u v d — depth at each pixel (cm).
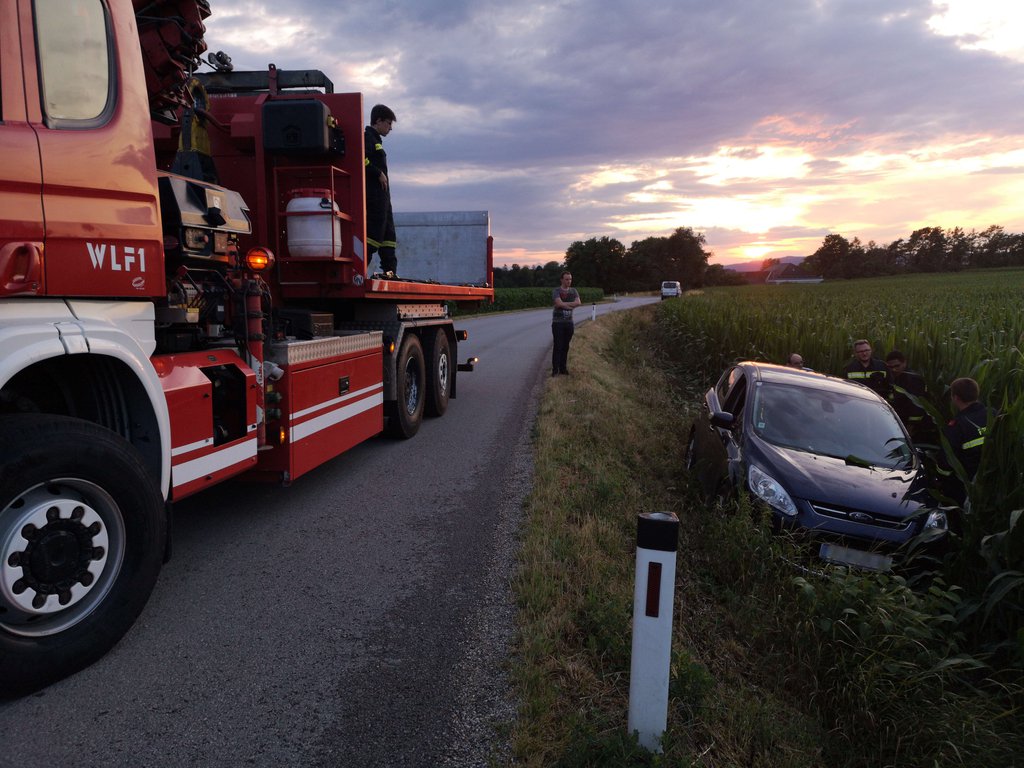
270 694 291
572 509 537
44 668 273
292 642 333
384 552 448
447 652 331
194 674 302
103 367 317
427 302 853
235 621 352
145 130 328
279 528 486
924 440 747
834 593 382
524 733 268
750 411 604
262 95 584
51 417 275
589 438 768
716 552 475
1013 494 421
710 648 380
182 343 394
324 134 543
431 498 561
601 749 257
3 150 262
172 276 375
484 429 833
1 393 307
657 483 669
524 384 1189
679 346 1805
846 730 325
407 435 765
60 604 279
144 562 310
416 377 799
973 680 380
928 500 496
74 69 293
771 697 337
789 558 451
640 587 253
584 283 12588
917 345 945
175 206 359
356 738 266
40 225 275
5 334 253
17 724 261
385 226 707
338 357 554
